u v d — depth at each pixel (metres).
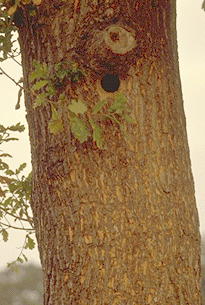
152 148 2.35
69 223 2.31
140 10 2.39
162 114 2.39
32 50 2.49
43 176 2.42
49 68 2.38
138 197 2.29
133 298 2.21
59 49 2.38
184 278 2.30
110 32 2.25
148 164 2.33
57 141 2.37
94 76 2.34
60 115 2.36
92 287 2.24
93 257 2.25
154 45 2.43
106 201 2.28
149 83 2.39
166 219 2.30
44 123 2.42
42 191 2.43
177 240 2.31
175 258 2.29
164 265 2.26
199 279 2.39
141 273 2.23
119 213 2.27
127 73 2.37
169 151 2.38
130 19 2.35
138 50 2.38
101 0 2.31
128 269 2.23
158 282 2.24
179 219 2.33
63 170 2.34
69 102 2.34
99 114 2.33
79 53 2.33
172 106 2.44
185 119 2.61
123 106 2.27
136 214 2.28
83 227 2.28
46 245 2.40
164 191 2.33
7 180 2.71
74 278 2.27
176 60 2.64
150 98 2.38
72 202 2.31
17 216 3.46
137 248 2.25
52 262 2.37
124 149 2.32
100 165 2.31
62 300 2.30
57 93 2.36
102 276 2.24
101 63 2.28
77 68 2.32
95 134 2.20
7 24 2.66
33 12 2.44
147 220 2.28
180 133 2.46
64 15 2.37
